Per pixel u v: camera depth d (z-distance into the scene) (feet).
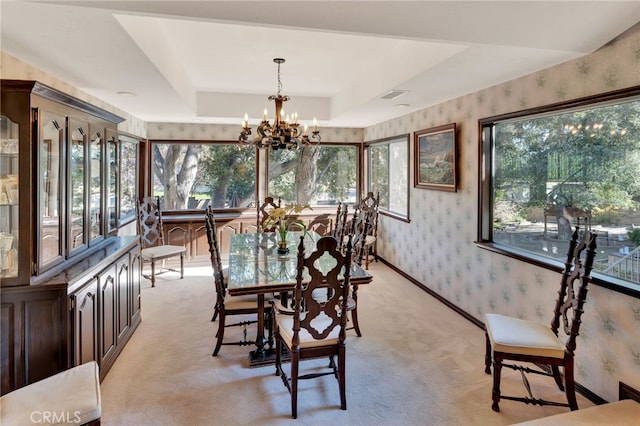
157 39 8.93
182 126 19.01
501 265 10.36
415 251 15.56
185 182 19.30
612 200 7.49
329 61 12.14
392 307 12.93
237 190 20.06
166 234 18.33
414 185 15.37
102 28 6.45
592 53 7.45
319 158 21.09
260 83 15.24
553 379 8.46
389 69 11.16
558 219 8.85
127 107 14.37
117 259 9.23
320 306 7.07
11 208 6.54
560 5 5.45
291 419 7.00
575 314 6.85
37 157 6.69
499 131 10.83
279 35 9.89
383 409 7.32
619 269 7.36
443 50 8.24
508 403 7.51
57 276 7.07
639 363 6.69
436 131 13.55
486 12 5.64
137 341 10.19
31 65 8.57
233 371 8.70
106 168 9.96
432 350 9.75
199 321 11.64
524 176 9.92
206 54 11.48
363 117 17.28
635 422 6.06
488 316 8.21
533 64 8.39
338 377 7.61
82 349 7.28
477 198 11.35
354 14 5.67
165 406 7.34
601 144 7.70
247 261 10.03
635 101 6.97
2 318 6.57
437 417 7.08
